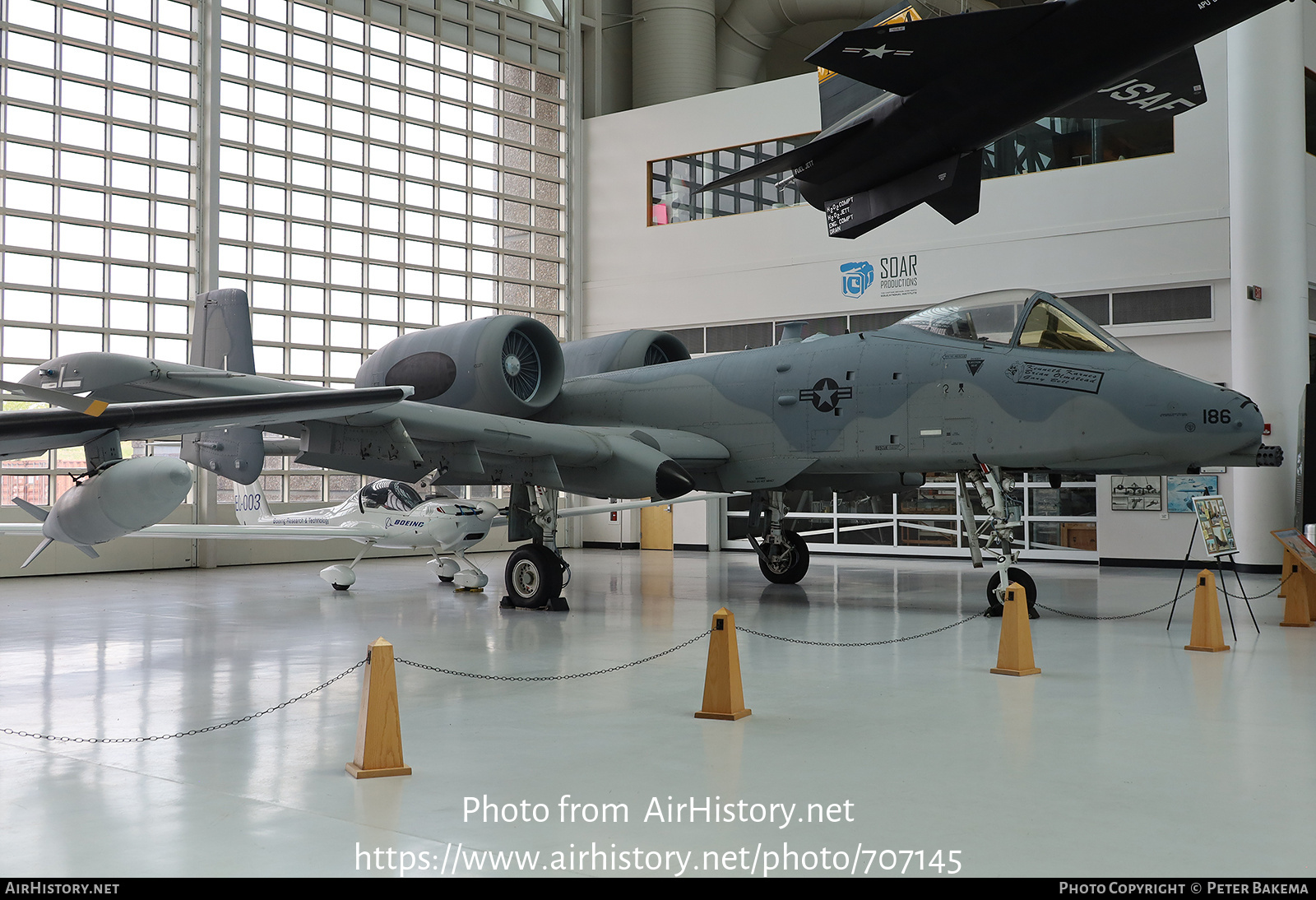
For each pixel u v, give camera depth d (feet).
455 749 15.31
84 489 11.44
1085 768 14.24
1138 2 28.37
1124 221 53.06
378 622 31.48
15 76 50.31
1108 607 34.81
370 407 12.38
